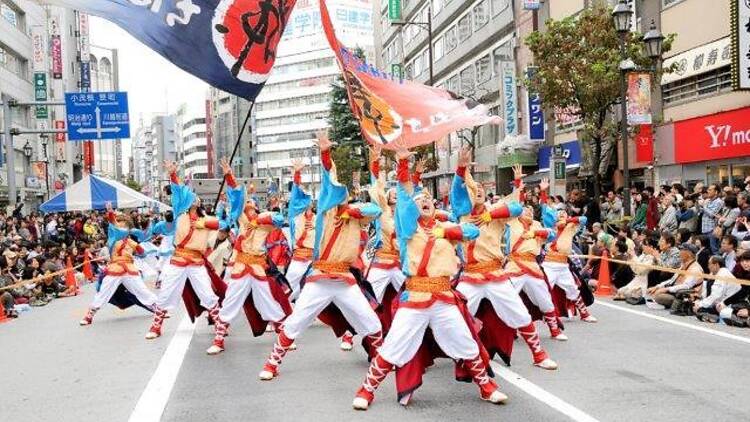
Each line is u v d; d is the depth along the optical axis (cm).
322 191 712
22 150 3850
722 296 1040
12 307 1357
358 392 631
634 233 1448
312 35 10175
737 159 1852
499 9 3275
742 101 1828
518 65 3102
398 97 1034
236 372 775
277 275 916
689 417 575
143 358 866
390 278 902
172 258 994
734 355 805
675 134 2086
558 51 1898
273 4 852
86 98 2333
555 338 912
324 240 727
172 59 784
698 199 1444
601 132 1973
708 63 1947
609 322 1046
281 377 747
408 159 625
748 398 629
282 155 10388
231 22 818
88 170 5591
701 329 975
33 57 4094
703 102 1983
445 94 1067
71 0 704
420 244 618
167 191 1145
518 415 591
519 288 885
